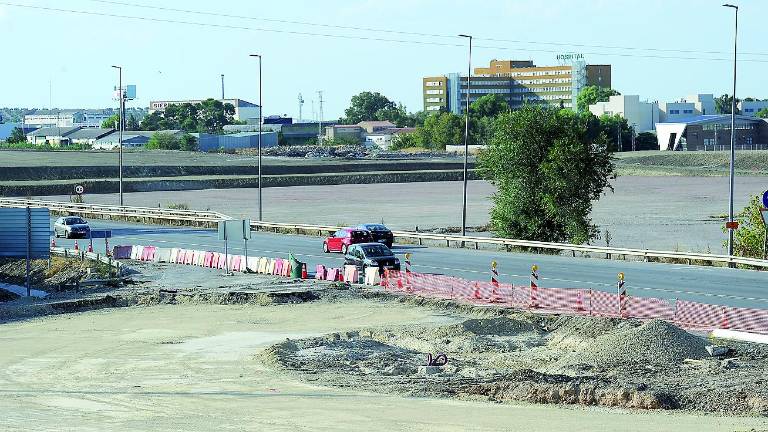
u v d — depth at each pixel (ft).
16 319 296.10
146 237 520.01
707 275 354.33
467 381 203.00
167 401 184.85
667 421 165.37
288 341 248.32
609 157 474.90
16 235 345.72
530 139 474.49
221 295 322.75
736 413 174.50
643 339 229.04
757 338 245.65
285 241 494.59
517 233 481.46
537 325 272.92
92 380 209.26
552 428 159.02
